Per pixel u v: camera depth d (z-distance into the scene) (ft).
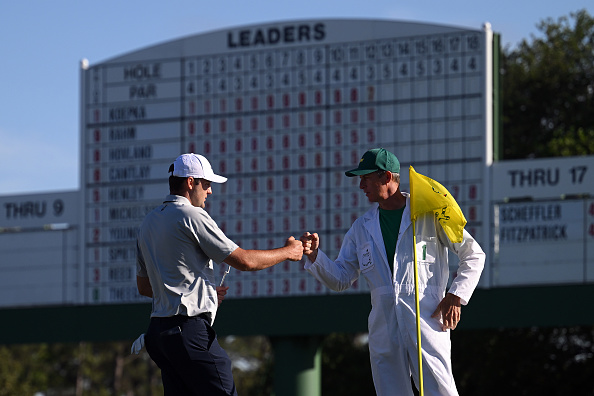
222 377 80.89
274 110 206.80
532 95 320.09
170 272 80.38
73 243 217.56
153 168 213.66
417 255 86.74
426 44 198.80
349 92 202.59
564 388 278.05
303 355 201.98
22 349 599.16
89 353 615.98
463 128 195.11
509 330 283.59
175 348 79.82
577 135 306.55
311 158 203.82
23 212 221.66
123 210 215.10
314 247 89.61
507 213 191.83
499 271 191.11
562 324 186.91
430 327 85.97
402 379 86.63
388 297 86.99
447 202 86.28
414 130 197.77
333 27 204.74
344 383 318.86
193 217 80.53
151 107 215.10
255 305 203.31
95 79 219.61
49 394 634.43
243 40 210.18
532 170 191.42
